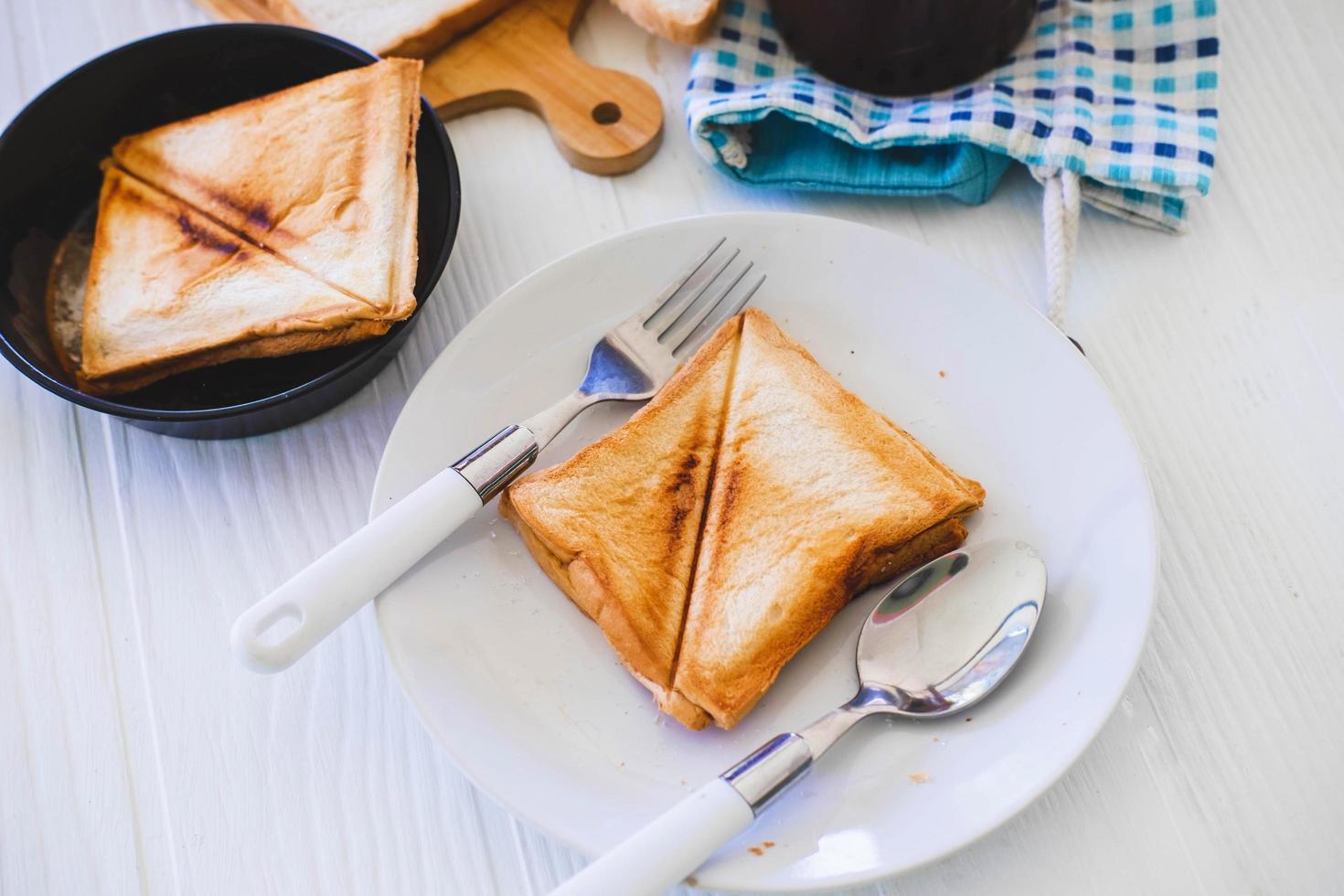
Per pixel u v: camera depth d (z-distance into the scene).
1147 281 0.62
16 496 0.59
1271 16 0.66
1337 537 0.57
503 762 0.52
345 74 0.62
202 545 0.58
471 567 0.55
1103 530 0.55
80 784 0.55
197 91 0.64
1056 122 0.62
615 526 0.55
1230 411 0.60
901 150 0.63
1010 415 0.57
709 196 0.65
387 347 0.58
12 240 0.60
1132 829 0.53
